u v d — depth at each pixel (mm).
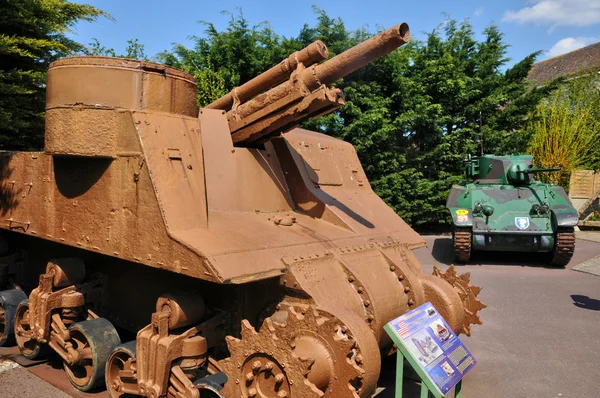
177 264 4297
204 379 4516
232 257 4242
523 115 24797
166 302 4625
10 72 11453
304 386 3816
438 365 4383
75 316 6156
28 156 6469
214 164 5738
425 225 24438
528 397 6008
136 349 4727
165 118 5066
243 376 4258
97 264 6484
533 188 14914
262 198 6105
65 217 5629
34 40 11539
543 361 7191
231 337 4371
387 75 21281
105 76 5043
